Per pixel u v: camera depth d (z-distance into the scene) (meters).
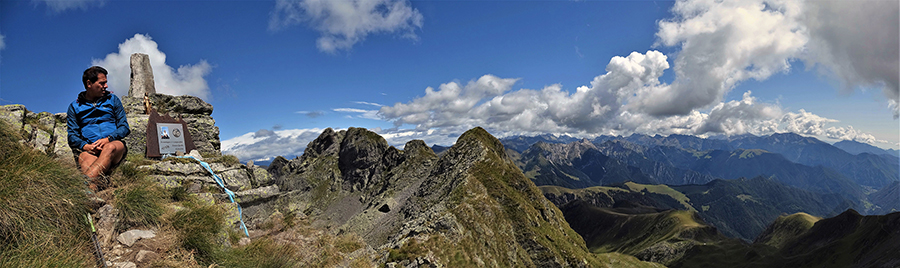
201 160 14.94
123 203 7.79
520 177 145.62
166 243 7.74
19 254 5.68
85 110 8.29
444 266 68.94
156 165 12.82
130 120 18.33
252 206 14.15
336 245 14.01
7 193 5.99
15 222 5.91
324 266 11.91
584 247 127.38
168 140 16.50
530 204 132.12
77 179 7.23
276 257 9.80
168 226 8.23
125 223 7.74
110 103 8.62
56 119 14.24
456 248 79.56
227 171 14.55
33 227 6.10
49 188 6.55
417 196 169.50
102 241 6.97
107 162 8.09
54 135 12.92
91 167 7.82
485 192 127.56
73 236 6.48
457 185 137.00
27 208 6.12
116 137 8.61
